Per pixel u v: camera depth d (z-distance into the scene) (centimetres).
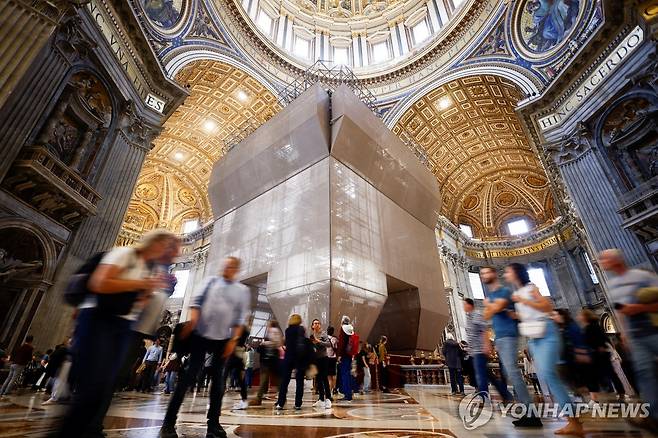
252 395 665
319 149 1069
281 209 1105
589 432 236
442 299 1331
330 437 229
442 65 1852
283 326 921
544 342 255
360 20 2348
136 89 1153
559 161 1203
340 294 862
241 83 1777
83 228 909
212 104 1853
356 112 1153
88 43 916
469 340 378
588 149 1121
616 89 1048
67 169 834
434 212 1498
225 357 253
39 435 218
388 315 1265
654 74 955
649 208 891
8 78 676
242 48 1742
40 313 780
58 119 852
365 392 763
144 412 371
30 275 785
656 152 969
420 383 1049
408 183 1348
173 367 756
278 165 1179
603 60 1100
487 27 1661
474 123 2041
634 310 237
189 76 1605
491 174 2480
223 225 1337
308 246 946
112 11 1038
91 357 161
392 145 1298
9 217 728
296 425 285
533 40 1453
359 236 1016
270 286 994
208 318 253
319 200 984
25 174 736
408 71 1997
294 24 2227
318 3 2373
